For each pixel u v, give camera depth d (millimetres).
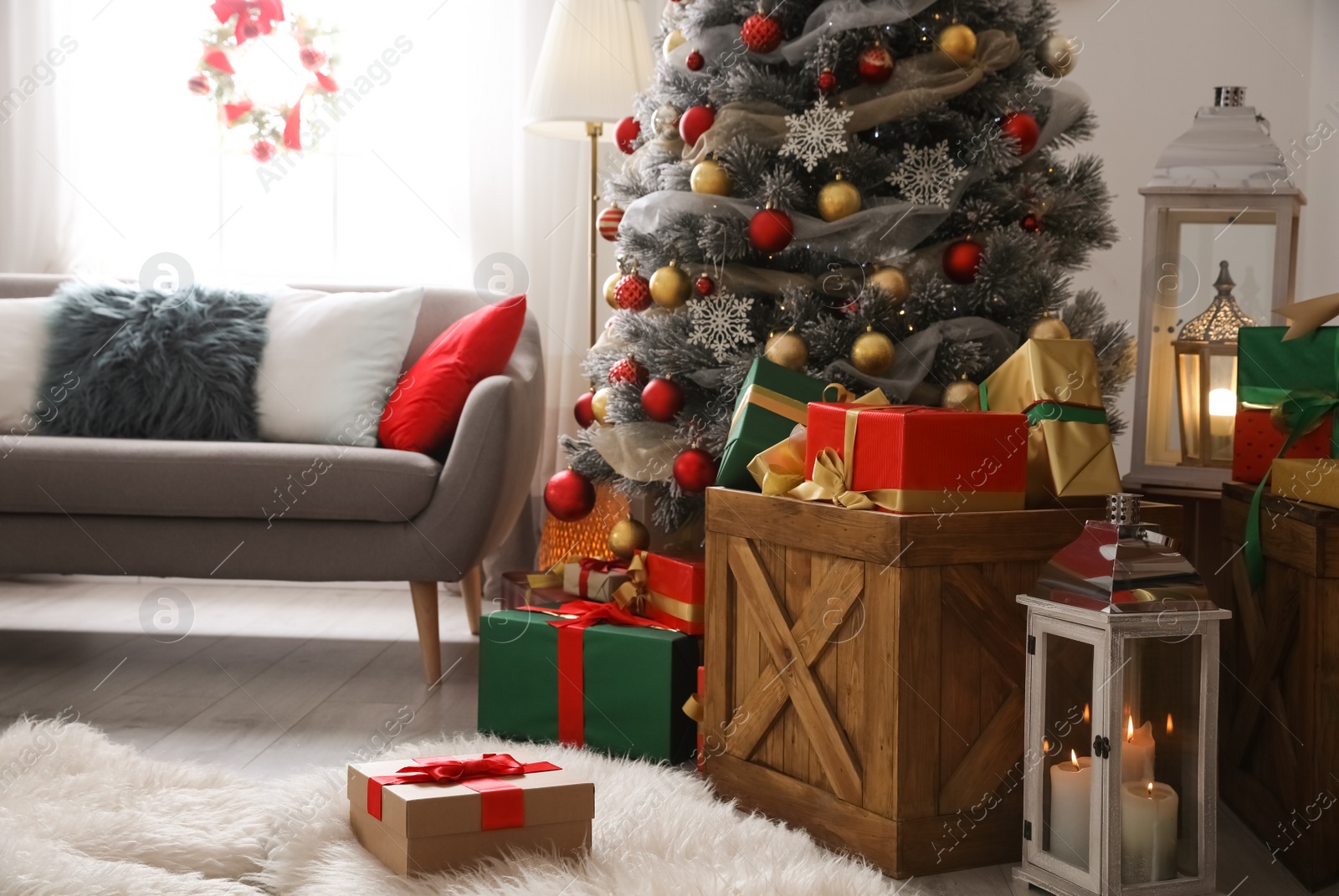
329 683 2316
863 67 1829
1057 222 2010
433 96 3383
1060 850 1372
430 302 2881
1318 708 1403
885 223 1820
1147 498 1974
